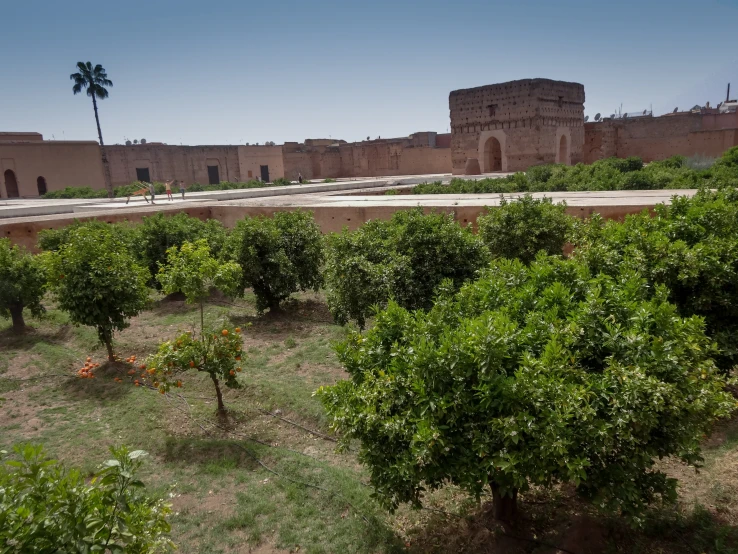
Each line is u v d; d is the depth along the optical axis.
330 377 9.32
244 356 9.10
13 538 2.94
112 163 48.06
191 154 52.00
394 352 4.92
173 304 14.88
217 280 8.62
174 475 6.77
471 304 5.69
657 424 4.20
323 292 15.24
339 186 34.44
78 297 9.81
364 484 6.23
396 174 57.53
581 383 4.22
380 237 10.16
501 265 6.49
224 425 7.93
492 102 41.22
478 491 4.32
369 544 5.34
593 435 3.94
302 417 7.96
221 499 6.24
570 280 5.69
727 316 6.52
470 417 4.39
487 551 5.02
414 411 4.55
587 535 4.96
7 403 9.13
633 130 47.38
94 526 3.11
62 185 45.84
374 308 5.79
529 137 39.56
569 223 10.76
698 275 6.28
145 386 9.47
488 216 11.59
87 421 8.36
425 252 9.03
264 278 12.62
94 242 10.17
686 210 7.85
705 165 32.97
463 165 44.31
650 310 4.66
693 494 5.45
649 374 4.23
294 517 5.82
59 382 9.95
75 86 39.97
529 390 4.03
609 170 26.83
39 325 13.48
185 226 15.66
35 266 12.77
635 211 13.25
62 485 3.18
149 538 3.54
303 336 11.64
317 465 6.68
